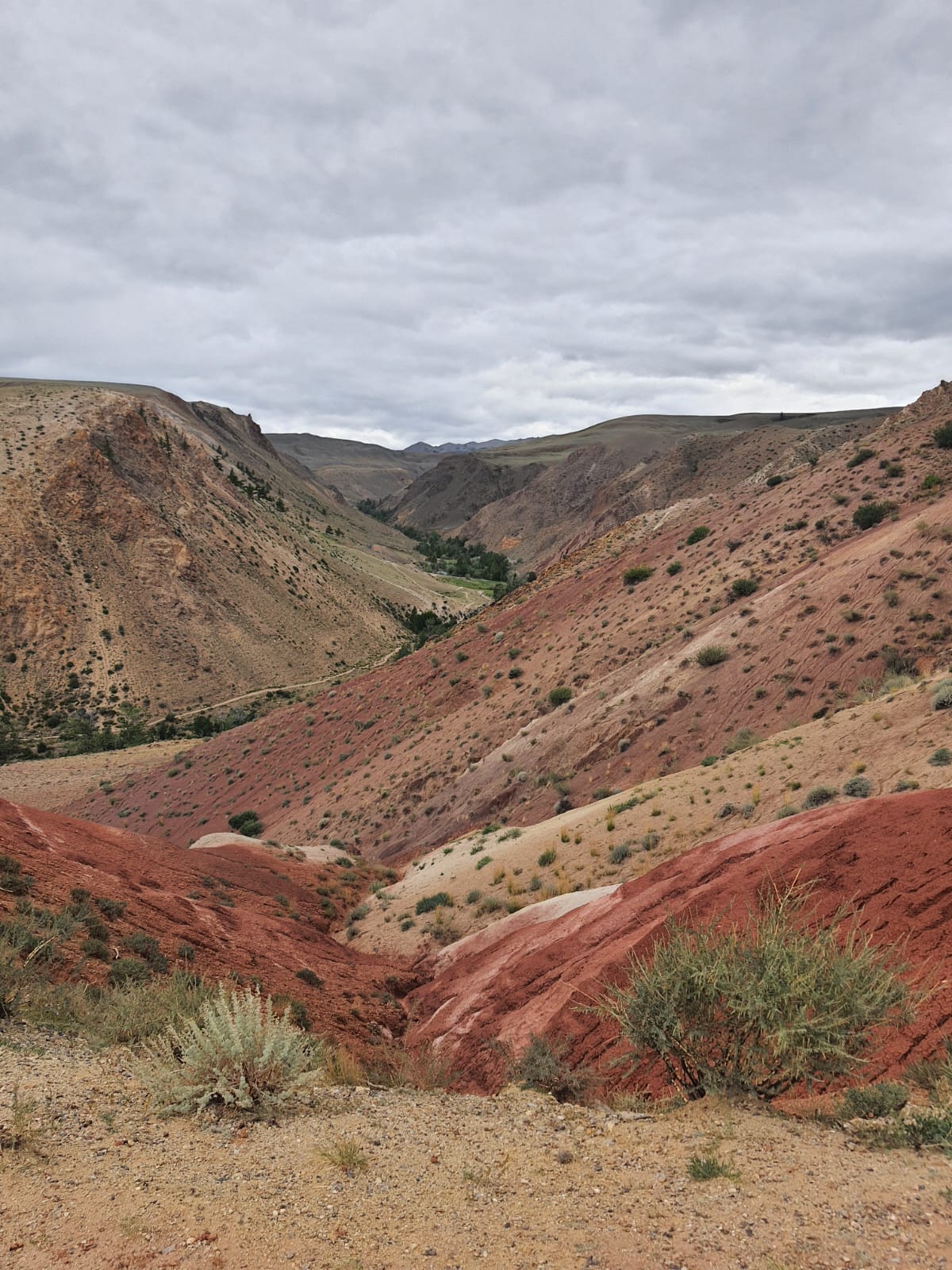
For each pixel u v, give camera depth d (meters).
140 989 9.59
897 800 12.84
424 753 52.12
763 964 6.52
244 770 72.38
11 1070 6.64
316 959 18.59
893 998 6.48
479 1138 6.08
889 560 38.38
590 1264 3.88
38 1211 4.35
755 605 42.69
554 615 64.81
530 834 29.33
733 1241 4.00
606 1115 6.64
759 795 21.08
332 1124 6.29
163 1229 4.27
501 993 14.63
